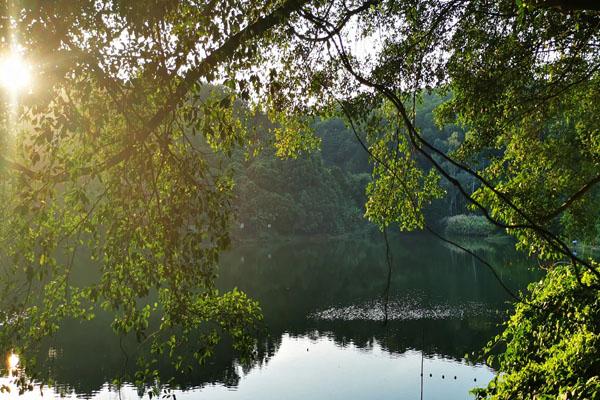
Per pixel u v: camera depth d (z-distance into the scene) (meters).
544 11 6.15
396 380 16.66
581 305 6.22
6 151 3.58
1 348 4.35
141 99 3.60
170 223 3.80
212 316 4.77
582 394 4.47
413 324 24.19
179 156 4.37
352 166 101.06
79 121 3.35
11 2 3.07
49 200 4.20
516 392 5.87
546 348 6.61
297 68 5.77
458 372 17.17
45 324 4.56
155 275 4.45
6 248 3.92
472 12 5.93
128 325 4.34
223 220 3.88
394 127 6.80
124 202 3.81
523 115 7.64
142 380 4.87
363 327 24.14
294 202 76.31
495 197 8.23
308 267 47.06
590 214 8.45
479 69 6.96
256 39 3.94
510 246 57.91
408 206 7.43
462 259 49.69
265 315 27.11
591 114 7.99
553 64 7.22
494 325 23.23
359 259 53.56
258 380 16.75
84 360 17.91
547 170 8.61
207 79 3.47
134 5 3.26
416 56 6.20
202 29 3.65
